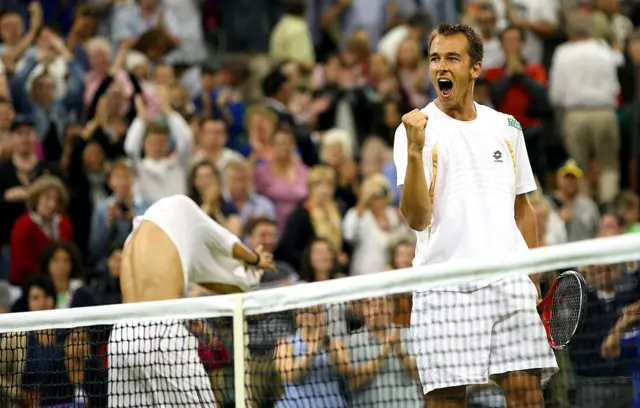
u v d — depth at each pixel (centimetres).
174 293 2758
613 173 5938
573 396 2898
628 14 7081
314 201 4850
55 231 4491
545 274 2494
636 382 2717
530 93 5809
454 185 2230
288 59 6456
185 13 6362
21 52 5550
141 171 4925
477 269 2075
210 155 5209
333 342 2550
